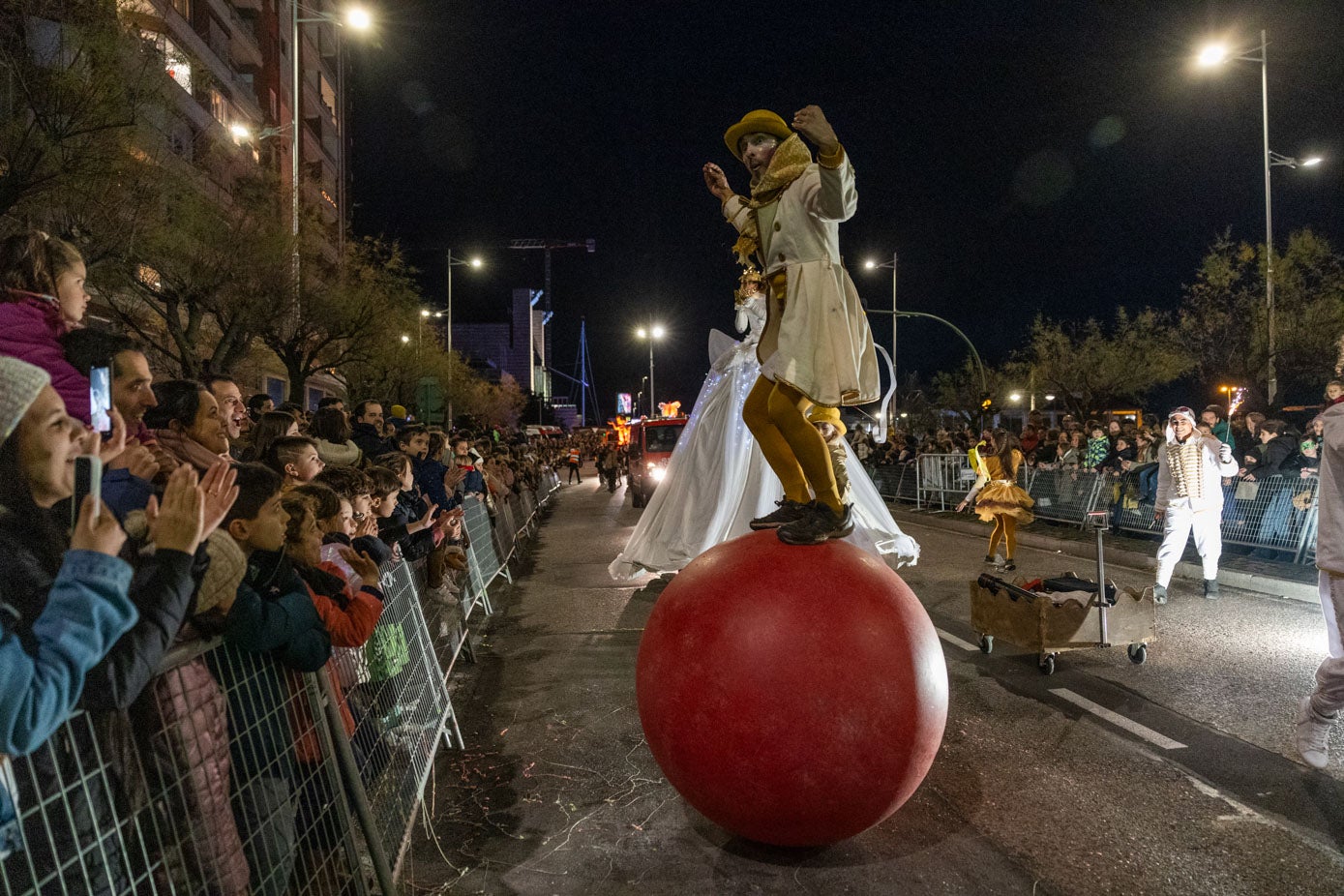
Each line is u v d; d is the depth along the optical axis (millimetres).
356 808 3018
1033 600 6285
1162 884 3412
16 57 10266
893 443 25266
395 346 28641
